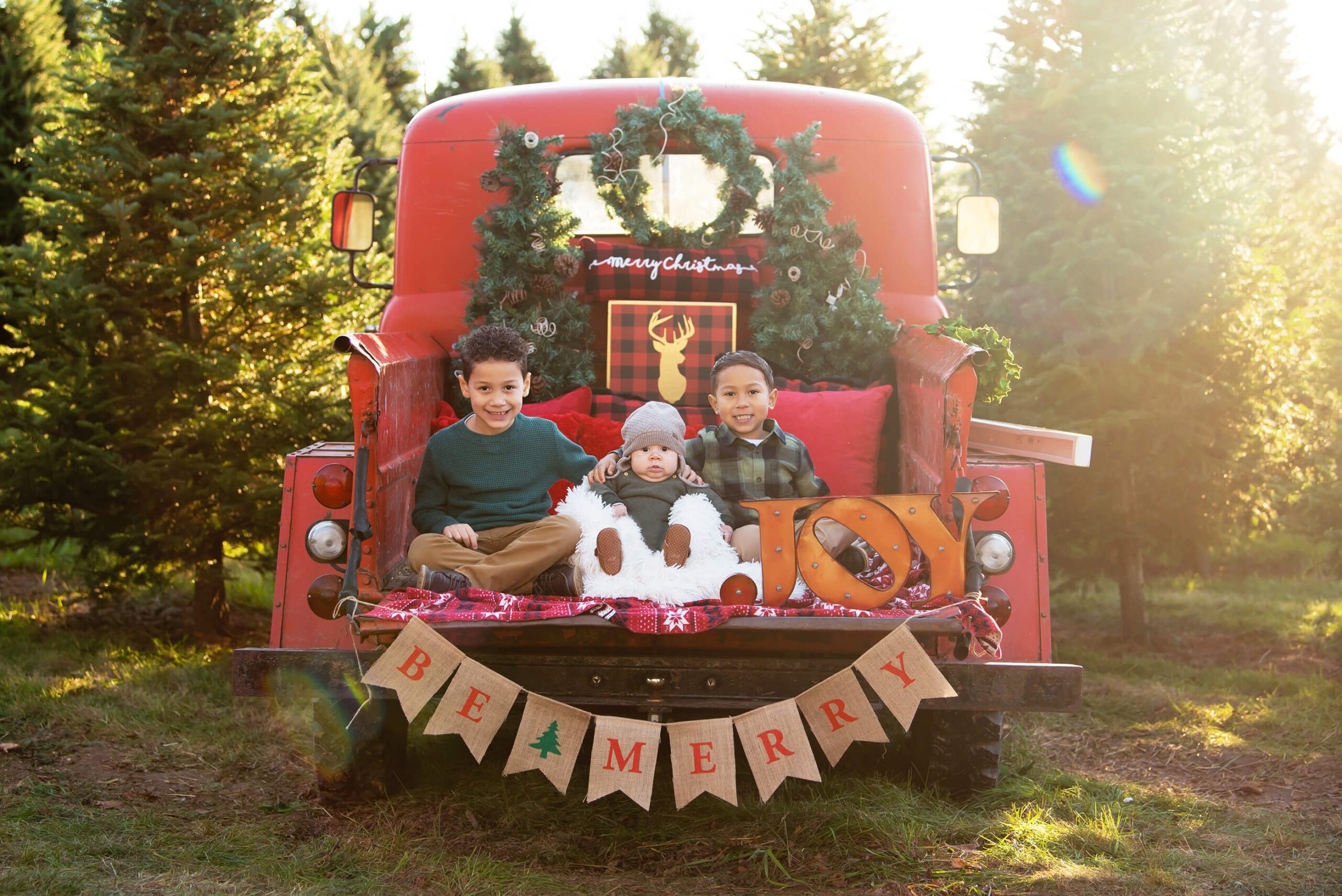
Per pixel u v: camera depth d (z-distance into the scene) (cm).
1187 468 709
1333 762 450
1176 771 445
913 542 344
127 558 641
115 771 412
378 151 1220
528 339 440
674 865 323
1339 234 927
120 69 628
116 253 625
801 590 331
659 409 360
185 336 650
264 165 628
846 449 405
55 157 635
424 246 474
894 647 287
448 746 432
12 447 610
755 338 452
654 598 314
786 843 334
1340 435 780
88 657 603
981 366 375
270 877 308
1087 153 717
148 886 301
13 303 612
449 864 319
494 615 292
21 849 325
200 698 525
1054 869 320
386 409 341
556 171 481
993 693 316
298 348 677
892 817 347
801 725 289
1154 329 689
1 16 1079
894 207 479
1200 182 700
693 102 463
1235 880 318
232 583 807
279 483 616
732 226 468
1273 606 863
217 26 662
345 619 354
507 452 360
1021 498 355
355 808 366
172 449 625
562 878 312
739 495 373
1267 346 706
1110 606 880
